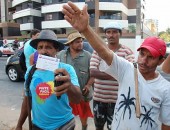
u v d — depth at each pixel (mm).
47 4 41812
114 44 3240
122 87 1981
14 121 4980
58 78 1774
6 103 6363
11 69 9453
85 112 3912
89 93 3844
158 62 1916
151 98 1890
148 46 1856
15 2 48719
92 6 37438
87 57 3799
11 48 23469
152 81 1917
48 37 2213
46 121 2254
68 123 2320
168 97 1896
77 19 1773
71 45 3775
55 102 2221
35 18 45344
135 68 1967
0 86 8562
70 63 3754
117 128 1964
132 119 1899
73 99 2105
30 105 2391
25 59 4480
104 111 3352
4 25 44656
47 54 2264
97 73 3209
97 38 1875
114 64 1974
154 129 1930
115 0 38188
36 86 2246
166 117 1920
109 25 3205
